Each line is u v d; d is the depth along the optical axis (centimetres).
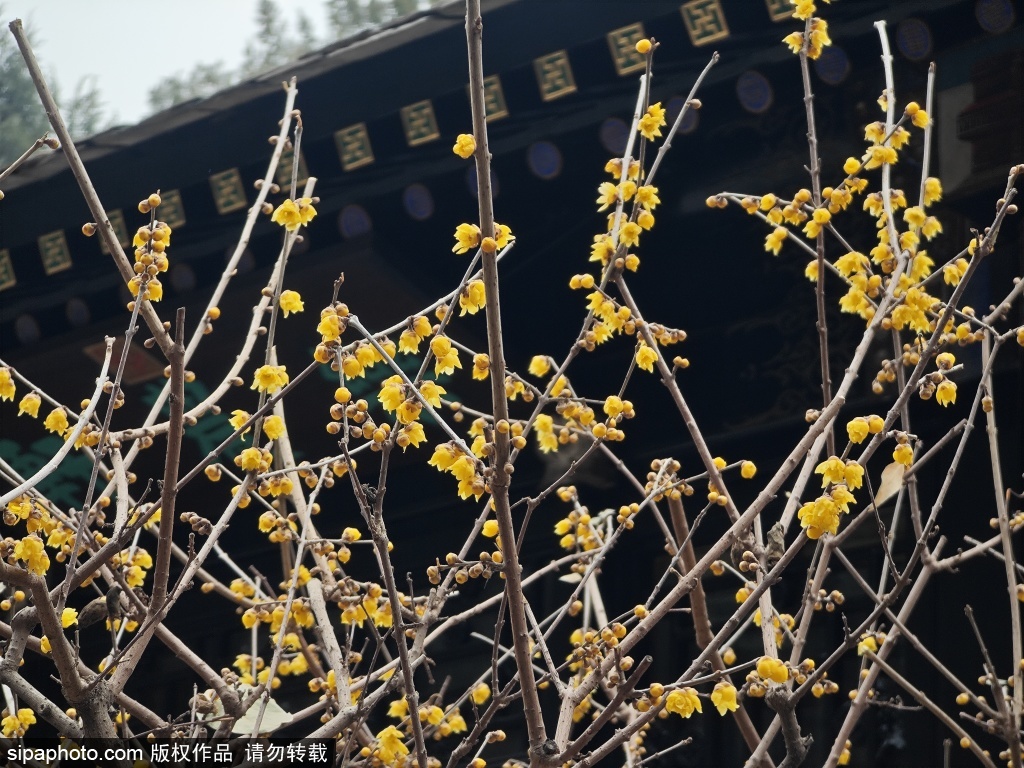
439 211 855
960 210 761
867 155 384
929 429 773
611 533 443
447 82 780
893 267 390
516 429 326
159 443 895
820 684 379
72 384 920
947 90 760
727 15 724
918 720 718
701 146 837
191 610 984
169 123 817
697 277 871
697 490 856
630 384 887
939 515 747
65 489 926
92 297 907
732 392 862
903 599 734
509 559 294
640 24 734
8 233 887
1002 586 714
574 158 820
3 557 334
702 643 389
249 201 836
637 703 322
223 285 367
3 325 929
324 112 807
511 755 805
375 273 829
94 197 304
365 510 300
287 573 409
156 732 322
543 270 880
